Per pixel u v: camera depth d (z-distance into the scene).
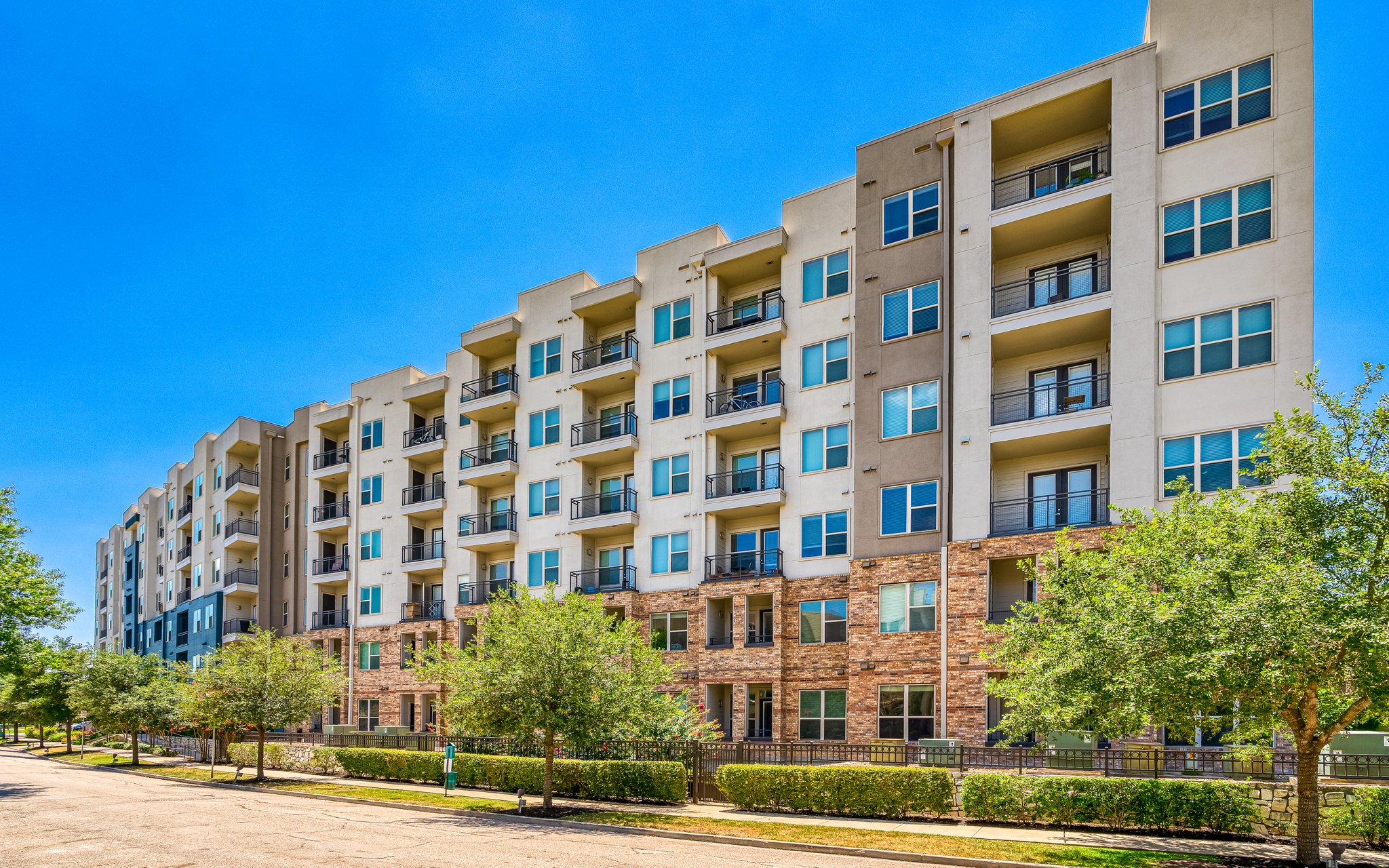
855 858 14.74
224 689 30.81
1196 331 22.59
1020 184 27.39
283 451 52.41
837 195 30.77
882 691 25.84
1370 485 12.51
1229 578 13.06
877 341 28.22
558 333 37.47
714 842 16.47
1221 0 23.50
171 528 65.12
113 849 15.91
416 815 20.78
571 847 15.80
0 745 64.56
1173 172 23.50
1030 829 16.88
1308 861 13.13
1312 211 21.59
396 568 41.78
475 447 39.38
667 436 33.19
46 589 30.42
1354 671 12.09
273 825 19.16
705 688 30.11
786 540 29.66
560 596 34.78
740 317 33.28
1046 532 23.50
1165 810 16.05
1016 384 26.61
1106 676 13.65
